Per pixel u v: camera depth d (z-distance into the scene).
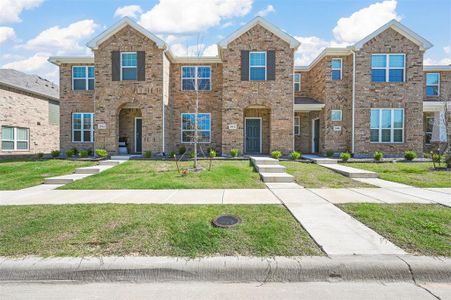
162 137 15.19
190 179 9.07
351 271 3.32
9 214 5.27
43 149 20.91
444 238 4.06
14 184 8.87
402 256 3.50
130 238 4.09
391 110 15.68
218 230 4.31
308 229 4.39
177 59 16.67
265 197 6.61
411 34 15.38
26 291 3.07
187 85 17.09
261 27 15.22
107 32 15.11
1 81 17.25
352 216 5.05
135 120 17.59
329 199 6.37
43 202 6.24
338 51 15.98
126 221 4.78
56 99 22.14
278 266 3.36
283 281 3.28
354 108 15.65
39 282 3.28
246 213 5.20
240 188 7.83
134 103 15.50
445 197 6.53
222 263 3.41
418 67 15.48
